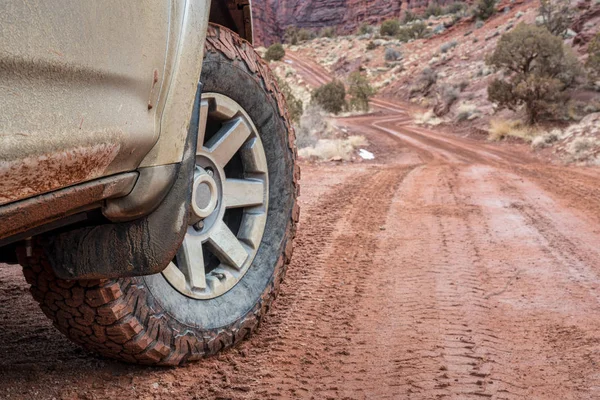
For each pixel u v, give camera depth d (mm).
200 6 2383
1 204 1497
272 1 199750
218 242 2938
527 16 88250
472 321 3686
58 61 1576
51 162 1587
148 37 2008
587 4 62844
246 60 3082
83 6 1665
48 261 2229
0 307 3551
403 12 171875
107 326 2340
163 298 2547
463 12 120250
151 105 2078
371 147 35188
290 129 3449
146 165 2102
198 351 2719
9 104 1436
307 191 10320
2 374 2527
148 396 2426
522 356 3119
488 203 9414
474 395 2617
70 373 2576
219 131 3027
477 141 40719
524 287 4531
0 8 1391
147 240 2197
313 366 2896
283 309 3799
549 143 32281
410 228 6969
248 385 2613
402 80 94188
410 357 3059
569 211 8719
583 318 3779
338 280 4598
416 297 4188
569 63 39562
